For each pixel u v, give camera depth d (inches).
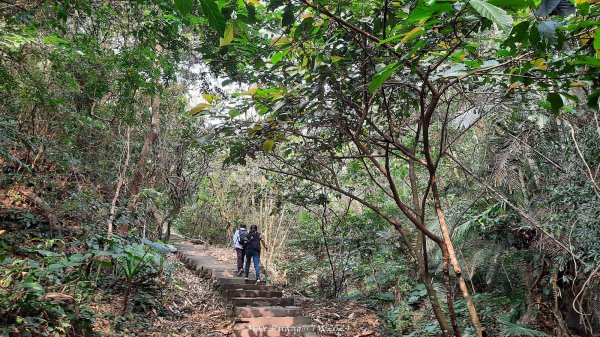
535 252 220.2
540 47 62.0
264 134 121.9
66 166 282.0
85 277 211.2
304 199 319.6
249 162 441.4
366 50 98.9
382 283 332.2
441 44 90.7
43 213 257.0
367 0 106.7
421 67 104.0
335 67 112.0
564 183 173.0
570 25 63.4
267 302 273.3
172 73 256.2
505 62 79.8
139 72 240.1
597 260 156.5
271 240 421.7
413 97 135.9
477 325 103.7
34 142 262.5
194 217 573.6
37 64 255.0
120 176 285.4
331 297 367.6
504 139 198.2
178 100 380.5
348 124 129.1
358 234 351.9
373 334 245.1
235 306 255.4
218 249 474.3
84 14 236.7
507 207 217.8
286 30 105.7
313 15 108.3
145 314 224.1
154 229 324.5
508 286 265.9
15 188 260.4
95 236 237.6
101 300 207.8
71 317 166.4
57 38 199.9
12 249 211.0
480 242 244.5
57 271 198.2
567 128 170.1
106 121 320.2
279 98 107.7
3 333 136.7
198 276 335.0
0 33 179.6
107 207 282.2
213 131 123.0
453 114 169.9
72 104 296.0
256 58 126.0
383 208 342.0
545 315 227.5
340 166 206.7
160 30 205.3
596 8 60.6
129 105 275.7
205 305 266.7
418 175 319.9
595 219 157.4
